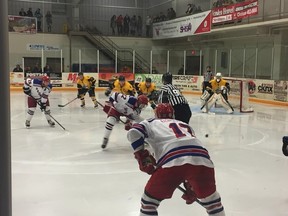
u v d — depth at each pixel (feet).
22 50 61.41
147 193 7.37
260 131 25.41
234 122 29.43
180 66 59.98
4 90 3.75
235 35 54.70
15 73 56.18
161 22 66.33
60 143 20.54
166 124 7.83
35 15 63.46
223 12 50.55
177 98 15.51
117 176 14.46
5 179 3.87
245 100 35.88
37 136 22.48
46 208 11.07
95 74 60.80
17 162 16.38
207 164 7.35
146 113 34.09
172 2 66.85
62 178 14.12
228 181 14.02
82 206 11.26
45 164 16.11
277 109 39.01
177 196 12.18
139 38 70.28
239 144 21.03
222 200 11.91
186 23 59.06
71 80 59.57
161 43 71.97
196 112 35.29
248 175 14.85
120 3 71.15
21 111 33.99
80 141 21.18
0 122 3.76
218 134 24.13
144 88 27.04
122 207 11.20
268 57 48.47
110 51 66.03
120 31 69.26
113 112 18.93
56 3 65.62
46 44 63.87
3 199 3.88
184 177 7.22
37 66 57.57
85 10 68.39
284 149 11.90
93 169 15.42
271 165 16.47
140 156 7.66
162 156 7.41
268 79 45.52
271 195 12.46
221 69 56.13
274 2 44.39
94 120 29.45
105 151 18.74
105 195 12.26
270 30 47.03
